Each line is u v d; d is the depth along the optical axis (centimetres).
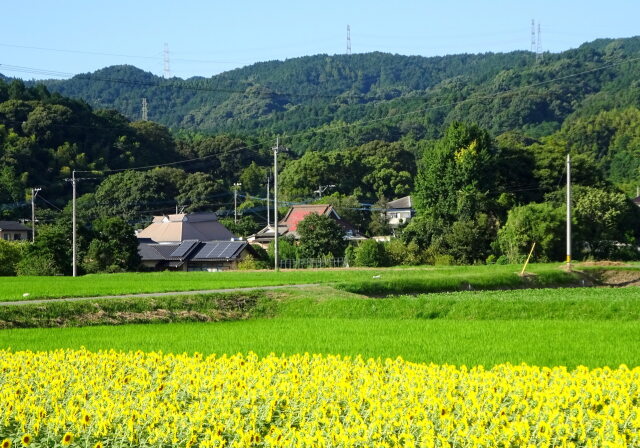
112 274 6122
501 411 1355
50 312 3175
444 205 8056
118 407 1399
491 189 8169
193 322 3338
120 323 3225
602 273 5650
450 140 8325
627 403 1391
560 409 1399
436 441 1217
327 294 3831
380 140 14125
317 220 8125
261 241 9600
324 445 1207
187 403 1523
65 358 1995
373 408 1365
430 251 7500
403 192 11638
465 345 2356
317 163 11756
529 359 2081
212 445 1235
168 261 7962
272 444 1209
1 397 1527
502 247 7275
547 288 4819
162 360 1920
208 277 5428
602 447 1186
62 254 6738
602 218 7456
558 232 7075
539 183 8494
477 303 3359
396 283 4481
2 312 3067
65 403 1522
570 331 2672
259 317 3566
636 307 3203
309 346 2386
